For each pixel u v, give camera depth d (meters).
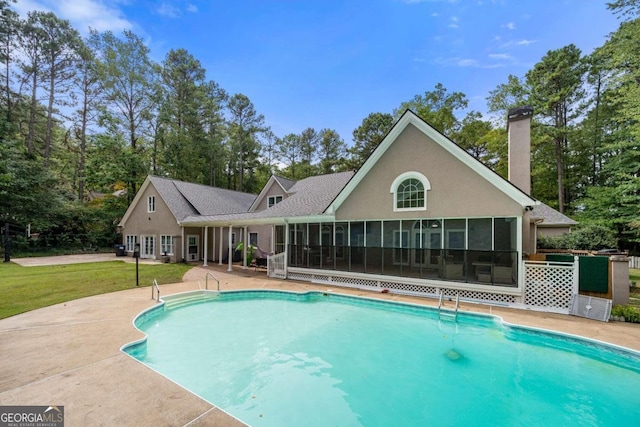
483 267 11.16
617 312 8.84
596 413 5.21
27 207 26.47
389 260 13.27
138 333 7.34
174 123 36.50
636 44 17.25
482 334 8.99
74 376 5.11
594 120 27.31
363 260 13.98
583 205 26.02
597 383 6.20
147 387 4.77
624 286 9.15
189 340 8.40
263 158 51.75
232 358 7.30
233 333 8.99
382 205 13.64
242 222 18.11
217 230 25.47
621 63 18.34
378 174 13.78
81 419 3.90
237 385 6.04
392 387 6.06
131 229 27.56
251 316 10.66
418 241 12.82
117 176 31.14
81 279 14.73
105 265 20.44
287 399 5.58
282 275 16.73
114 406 4.22
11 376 5.09
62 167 39.03
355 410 5.27
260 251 23.97
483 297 11.12
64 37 31.42
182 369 6.67
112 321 8.29
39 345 6.50
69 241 29.44
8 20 28.53
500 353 7.65
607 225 22.14
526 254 12.80
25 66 30.95
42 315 8.84
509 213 10.73
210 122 40.56
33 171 27.39
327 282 15.00
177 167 36.28
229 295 12.92
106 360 5.76
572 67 27.12
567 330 8.06
